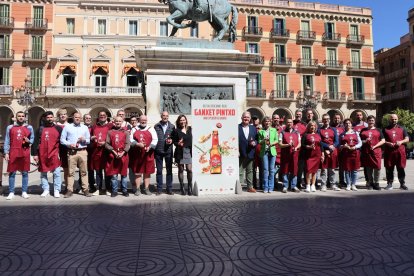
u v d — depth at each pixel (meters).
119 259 3.20
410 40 41.50
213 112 7.38
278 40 38.28
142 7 35.00
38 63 34.12
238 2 37.47
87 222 4.70
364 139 8.45
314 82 38.84
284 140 7.84
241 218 4.93
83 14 34.56
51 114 7.12
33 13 34.25
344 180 8.89
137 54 9.07
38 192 7.93
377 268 2.97
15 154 6.84
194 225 4.51
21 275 2.83
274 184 8.61
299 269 2.95
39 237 3.95
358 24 40.53
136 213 5.31
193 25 10.00
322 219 4.86
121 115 7.45
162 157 7.46
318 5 39.50
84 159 7.23
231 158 7.38
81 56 34.41
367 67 40.19
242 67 9.57
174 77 9.23
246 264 3.07
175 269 2.95
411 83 41.53
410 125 34.94
